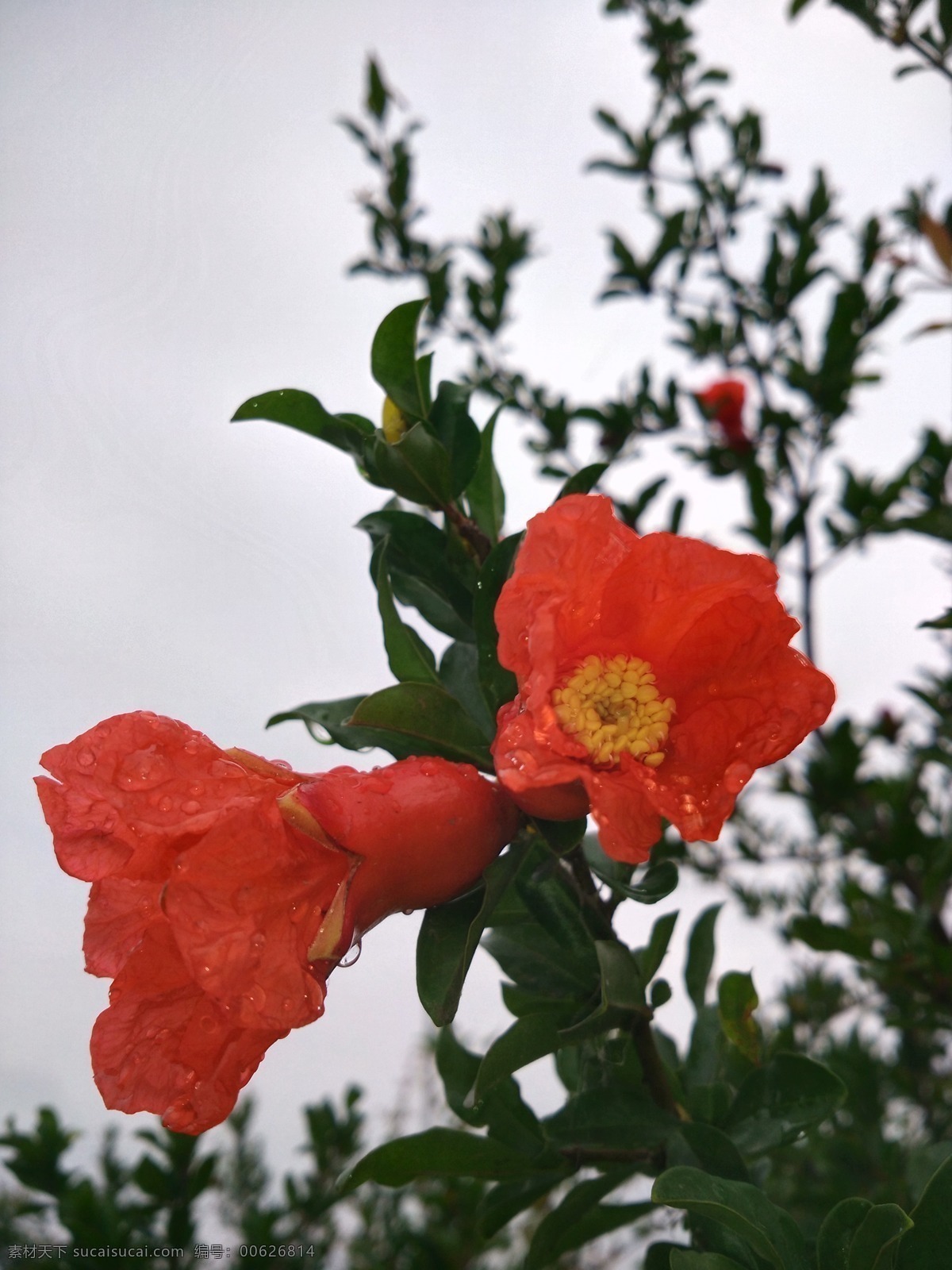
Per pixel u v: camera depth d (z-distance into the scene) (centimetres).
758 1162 33
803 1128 31
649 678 30
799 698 29
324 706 32
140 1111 28
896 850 50
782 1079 32
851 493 52
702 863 58
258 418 33
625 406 60
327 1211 49
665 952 32
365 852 28
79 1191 42
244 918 27
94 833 28
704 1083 34
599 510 28
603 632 30
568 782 28
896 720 57
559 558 28
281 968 27
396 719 30
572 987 32
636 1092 32
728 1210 28
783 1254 28
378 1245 50
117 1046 28
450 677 33
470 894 29
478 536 32
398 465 31
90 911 28
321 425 33
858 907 47
